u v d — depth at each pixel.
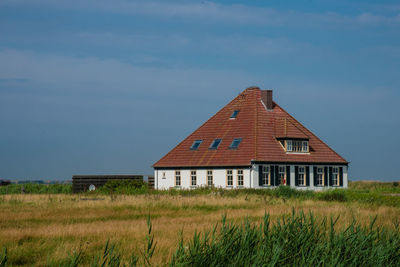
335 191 49.84
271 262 11.63
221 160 66.69
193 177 68.88
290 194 49.53
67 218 28.64
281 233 12.96
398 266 13.12
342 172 72.38
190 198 41.16
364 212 31.41
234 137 68.69
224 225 13.09
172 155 72.19
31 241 20.17
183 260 11.78
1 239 20.02
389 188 72.56
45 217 29.00
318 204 39.12
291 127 68.88
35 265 15.67
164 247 17.66
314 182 69.06
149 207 35.06
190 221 26.84
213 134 71.50
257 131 67.56
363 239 13.55
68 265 13.68
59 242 19.28
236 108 72.88
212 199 40.59
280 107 73.69
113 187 55.44
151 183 73.69
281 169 66.12
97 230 22.56
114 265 11.95
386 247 13.48
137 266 13.14
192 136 73.25
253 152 64.69
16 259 16.61
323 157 70.81
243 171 64.38
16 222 26.55
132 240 19.77
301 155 68.56
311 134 72.81
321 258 12.30
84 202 37.41
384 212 31.92
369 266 12.73
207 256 11.84
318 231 13.95
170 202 37.34
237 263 11.66
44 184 64.12
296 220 13.95
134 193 52.22
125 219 28.66
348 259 12.51
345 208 33.81
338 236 13.49
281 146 67.69
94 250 17.36
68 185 64.50
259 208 34.72
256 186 63.56
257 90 72.69
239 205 37.34
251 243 12.59
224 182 65.94
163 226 24.14
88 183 63.53
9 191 60.12
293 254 12.52
